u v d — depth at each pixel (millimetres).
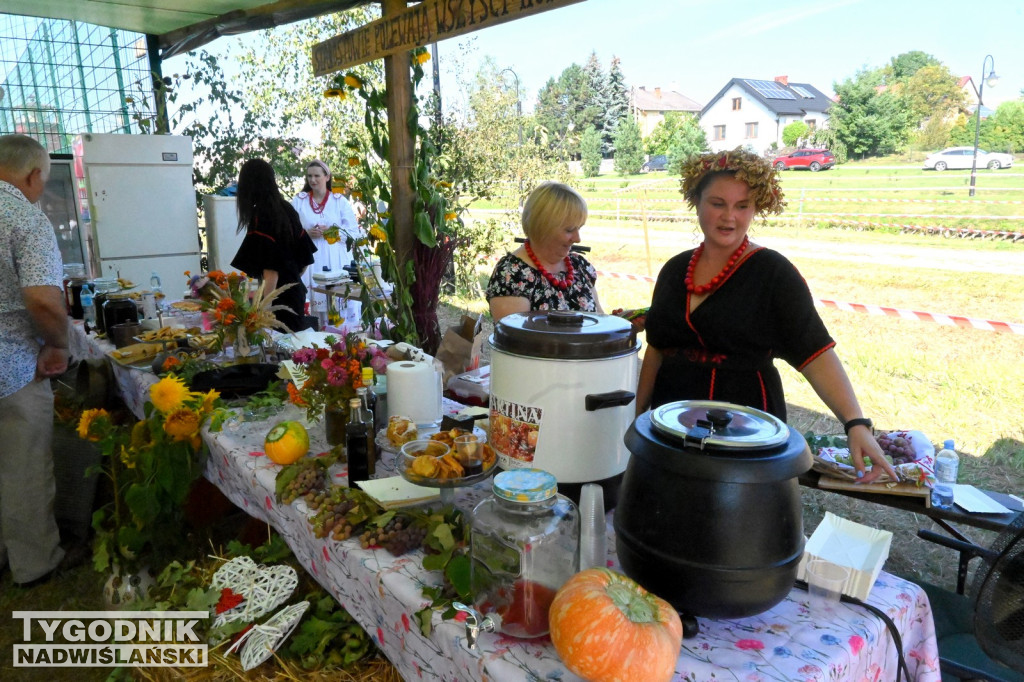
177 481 2385
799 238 9938
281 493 1854
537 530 1197
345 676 1729
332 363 2062
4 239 2643
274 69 8398
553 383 1496
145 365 3113
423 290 3811
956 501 2131
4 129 6855
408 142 3676
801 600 1329
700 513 1102
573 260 2814
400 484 1712
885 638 1266
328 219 6391
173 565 2260
